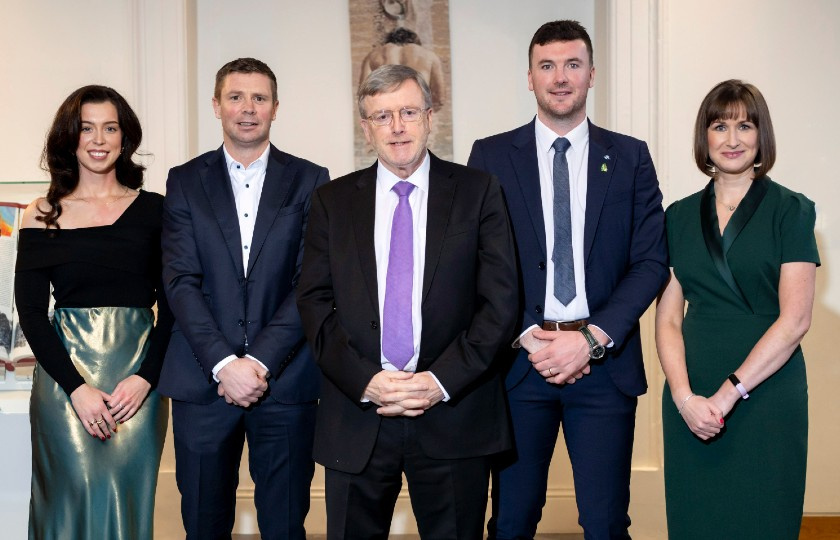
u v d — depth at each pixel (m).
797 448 2.54
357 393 2.37
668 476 2.70
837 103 4.14
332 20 4.52
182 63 4.24
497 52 4.50
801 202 2.58
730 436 2.56
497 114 4.52
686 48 4.14
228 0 4.52
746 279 2.58
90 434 2.73
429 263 2.44
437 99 4.50
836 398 4.18
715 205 2.69
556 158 2.72
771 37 4.14
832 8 4.13
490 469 2.67
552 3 4.48
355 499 2.45
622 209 2.71
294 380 2.74
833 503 4.21
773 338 2.50
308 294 2.52
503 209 2.52
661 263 2.71
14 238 2.98
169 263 2.77
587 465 2.67
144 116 4.23
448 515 2.44
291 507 2.78
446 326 2.43
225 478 2.77
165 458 4.17
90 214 2.85
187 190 2.82
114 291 2.80
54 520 2.73
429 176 2.54
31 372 2.98
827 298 4.17
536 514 2.74
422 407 2.35
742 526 2.55
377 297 2.45
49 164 2.87
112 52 4.29
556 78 2.66
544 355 2.59
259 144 2.84
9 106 4.30
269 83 2.83
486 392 2.47
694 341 2.66
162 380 2.76
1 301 2.96
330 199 2.56
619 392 2.68
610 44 4.17
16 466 2.98
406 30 4.49
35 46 4.29
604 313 2.62
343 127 4.54
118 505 2.73
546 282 2.68
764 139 2.61
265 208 2.79
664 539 4.07
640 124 4.14
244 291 2.77
